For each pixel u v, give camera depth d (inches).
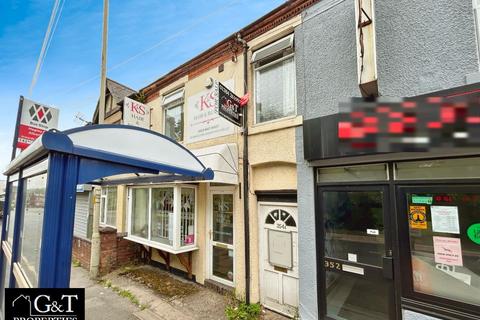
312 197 160.7
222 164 192.9
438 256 119.6
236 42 216.5
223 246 221.3
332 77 158.6
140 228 276.4
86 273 267.1
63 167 76.7
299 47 176.6
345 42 155.2
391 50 137.4
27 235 109.6
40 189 92.9
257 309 179.3
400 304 126.4
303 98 170.6
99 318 174.4
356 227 145.5
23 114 206.4
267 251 190.7
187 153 113.7
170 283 234.2
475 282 110.9
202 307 188.1
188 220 238.7
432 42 126.3
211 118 235.1
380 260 135.5
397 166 134.8
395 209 131.8
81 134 83.1
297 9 180.7
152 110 316.2
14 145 195.6
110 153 86.4
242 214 199.9
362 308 138.9
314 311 153.1
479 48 113.8
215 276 225.9
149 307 189.3
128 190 291.1
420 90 127.5
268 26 197.6
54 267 72.7
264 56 199.5
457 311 112.7
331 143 148.3
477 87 110.7
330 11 163.8
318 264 156.2
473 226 112.8
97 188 263.0
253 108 206.5
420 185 126.0
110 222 363.6
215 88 184.5
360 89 136.3
